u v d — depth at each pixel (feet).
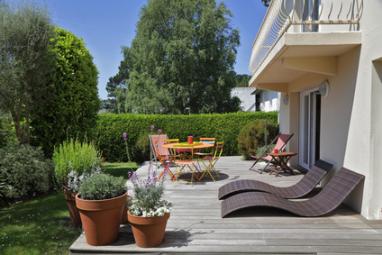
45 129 19.57
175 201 14.61
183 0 66.18
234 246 9.25
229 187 15.94
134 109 70.59
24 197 16.51
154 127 33.47
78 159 12.69
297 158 25.18
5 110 18.80
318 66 14.52
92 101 22.00
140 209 9.40
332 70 14.55
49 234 11.09
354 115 12.80
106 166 28.68
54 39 18.95
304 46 12.32
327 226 10.86
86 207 9.20
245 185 15.75
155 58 66.74
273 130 29.22
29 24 17.66
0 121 20.35
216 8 67.87
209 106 66.90
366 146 11.73
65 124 20.06
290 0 19.01
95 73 22.84
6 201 15.76
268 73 19.90
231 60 69.41
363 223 11.14
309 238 9.79
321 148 17.06
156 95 65.92
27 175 16.10
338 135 14.57
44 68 18.31
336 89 14.71
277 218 11.78
